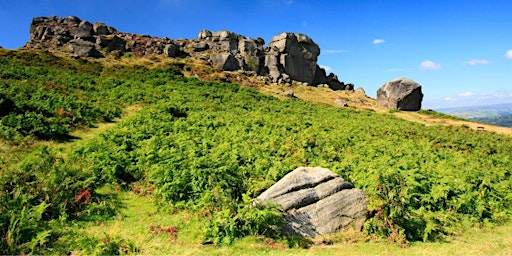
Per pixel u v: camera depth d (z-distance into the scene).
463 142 24.41
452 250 8.22
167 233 8.09
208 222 8.33
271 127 22.55
